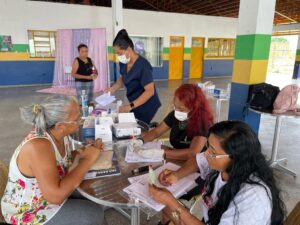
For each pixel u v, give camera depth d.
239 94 3.28
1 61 7.89
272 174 0.90
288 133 4.12
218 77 11.80
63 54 8.15
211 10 11.16
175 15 10.04
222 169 0.94
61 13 8.16
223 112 5.32
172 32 10.19
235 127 0.88
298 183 2.49
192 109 1.49
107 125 1.69
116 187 1.16
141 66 2.25
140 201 1.05
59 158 1.21
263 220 0.83
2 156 2.97
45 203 1.20
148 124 2.30
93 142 1.54
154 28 9.77
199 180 1.24
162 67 10.48
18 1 7.59
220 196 0.94
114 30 7.44
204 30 10.85
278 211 0.87
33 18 7.89
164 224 1.32
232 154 0.87
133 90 2.39
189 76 11.23
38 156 1.07
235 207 0.85
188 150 1.46
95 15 8.62
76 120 1.24
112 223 1.90
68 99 1.20
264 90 2.92
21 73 8.26
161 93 7.52
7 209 1.19
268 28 3.03
